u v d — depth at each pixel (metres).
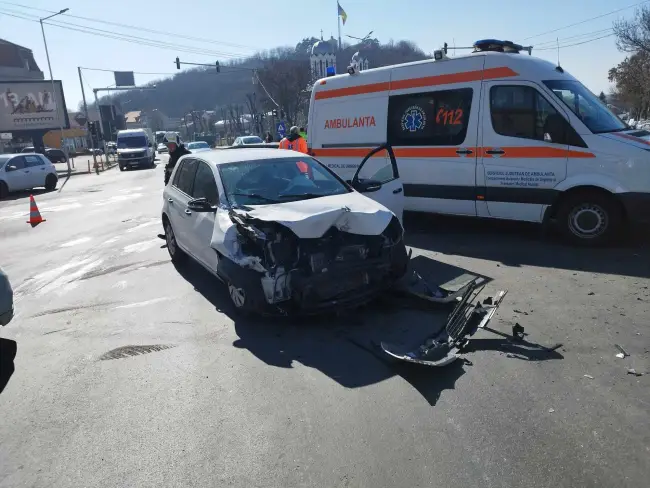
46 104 45.78
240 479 2.77
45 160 21.36
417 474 2.73
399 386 3.62
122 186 21.11
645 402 3.25
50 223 12.11
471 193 7.55
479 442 2.96
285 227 4.61
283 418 3.31
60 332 5.07
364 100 8.63
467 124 7.46
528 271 5.93
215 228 5.11
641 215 6.31
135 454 3.04
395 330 4.56
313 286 4.52
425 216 9.31
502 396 3.41
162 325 5.03
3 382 2.92
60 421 3.45
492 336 4.27
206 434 3.19
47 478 2.89
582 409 3.21
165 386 3.82
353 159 8.88
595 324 4.40
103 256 8.23
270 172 5.82
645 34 30.92
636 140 6.39
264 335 4.63
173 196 6.98
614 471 2.67
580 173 6.60
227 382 3.82
